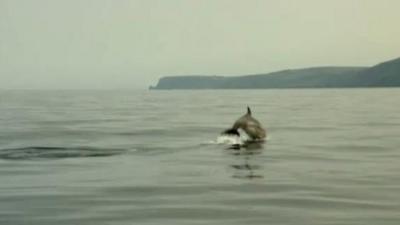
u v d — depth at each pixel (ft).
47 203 54.03
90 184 64.64
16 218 47.93
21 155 93.91
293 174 72.38
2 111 263.08
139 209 51.49
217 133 139.64
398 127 157.38
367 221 46.75
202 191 60.34
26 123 179.32
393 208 51.65
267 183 65.31
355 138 124.36
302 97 532.73
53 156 92.58
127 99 504.43
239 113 238.89
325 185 63.93
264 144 111.86
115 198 56.44
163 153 96.84
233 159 88.28
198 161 85.87
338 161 85.76
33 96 644.27
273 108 288.30
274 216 48.70
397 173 73.10
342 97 515.91
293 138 124.26
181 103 384.88
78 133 141.18
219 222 46.65
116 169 77.05
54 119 200.03
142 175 71.56
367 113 233.14
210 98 528.63
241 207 52.29
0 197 56.90
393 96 540.11
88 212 50.24
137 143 114.93
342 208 51.80
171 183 65.36
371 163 83.35
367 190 60.75
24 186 63.36
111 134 137.69
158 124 172.55
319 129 150.92
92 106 330.13
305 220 47.21
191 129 152.25
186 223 46.32
